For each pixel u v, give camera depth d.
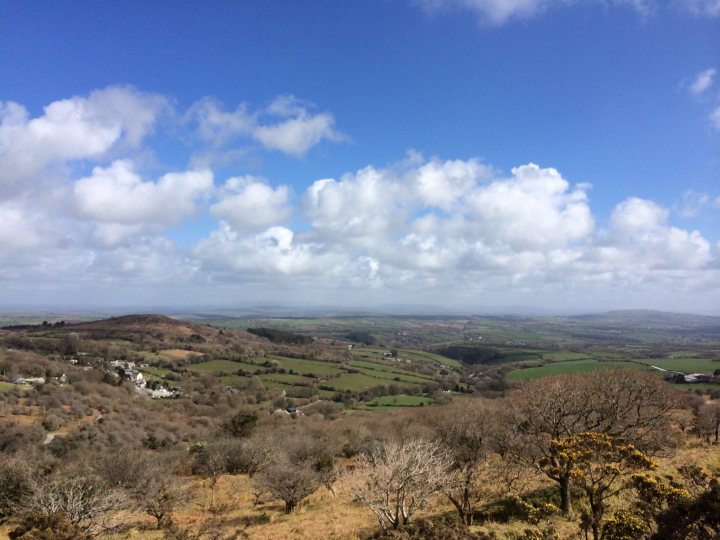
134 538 21.64
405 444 20.30
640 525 10.29
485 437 23.36
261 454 40.97
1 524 23.08
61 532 14.34
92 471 27.06
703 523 8.91
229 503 31.12
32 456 37.91
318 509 26.94
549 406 23.05
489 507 21.05
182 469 44.03
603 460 12.58
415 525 14.58
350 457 47.12
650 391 27.47
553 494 20.88
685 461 23.55
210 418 73.69
